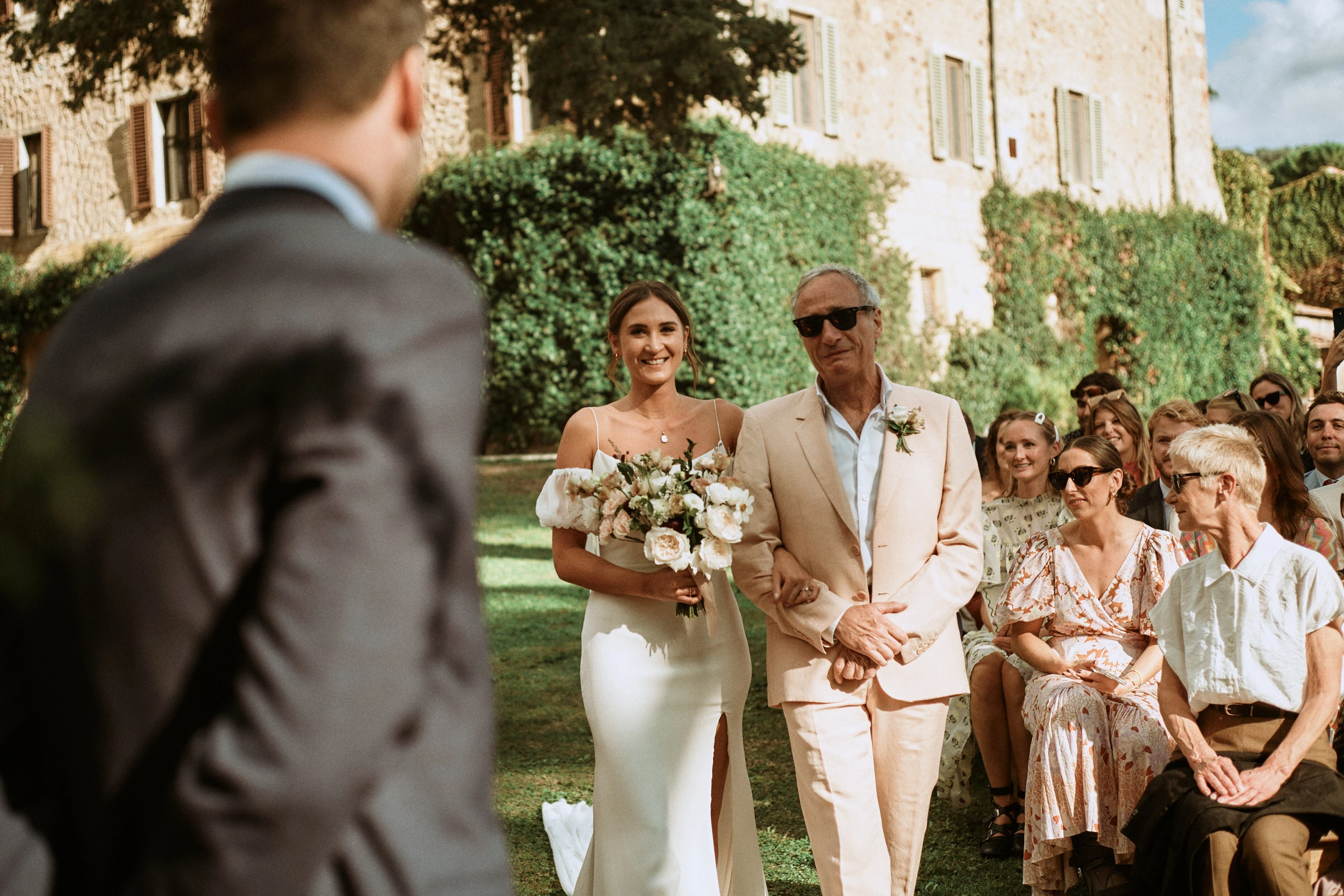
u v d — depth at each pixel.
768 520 3.58
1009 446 5.12
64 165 21.38
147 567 0.92
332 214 1.06
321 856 0.87
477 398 1.01
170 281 0.99
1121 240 24.52
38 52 12.10
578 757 5.68
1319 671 3.26
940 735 3.45
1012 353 22.08
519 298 16.94
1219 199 27.55
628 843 3.50
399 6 1.12
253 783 0.83
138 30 11.47
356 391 0.92
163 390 0.93
